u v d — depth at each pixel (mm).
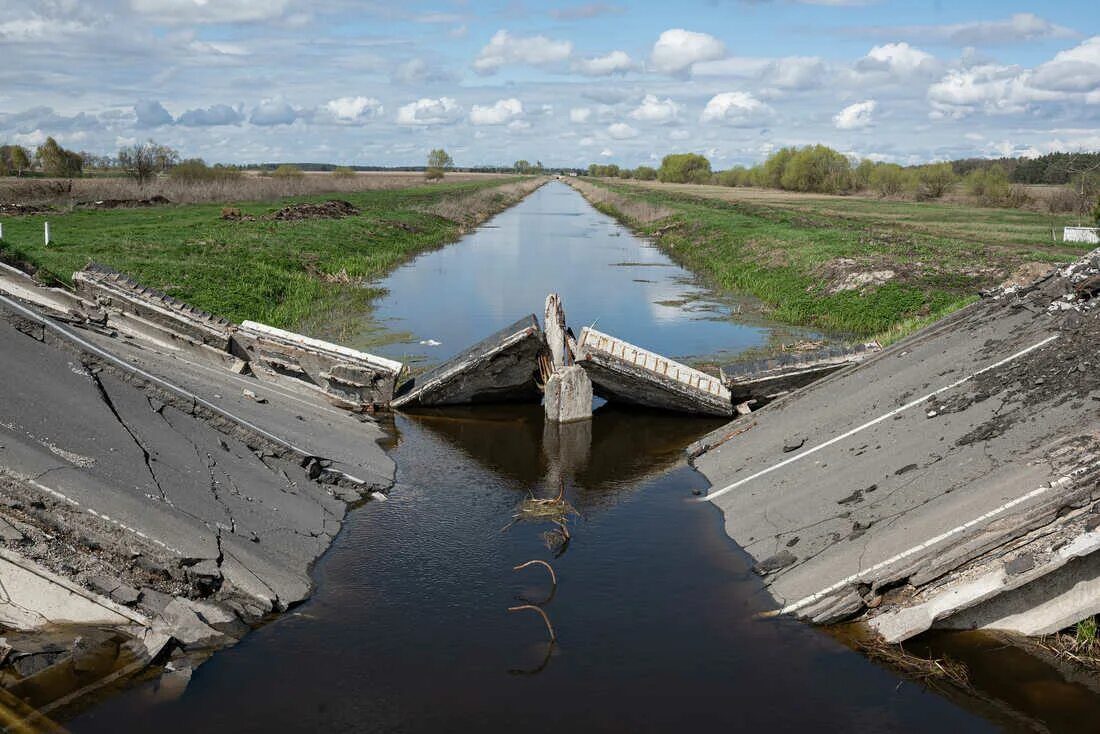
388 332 24109
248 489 10844
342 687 7625
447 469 13961
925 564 8414
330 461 12812
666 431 16359
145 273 25766
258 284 27891
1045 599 8172
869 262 29688
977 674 7840
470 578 9898
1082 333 11508
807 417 14000
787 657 8203
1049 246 37281
